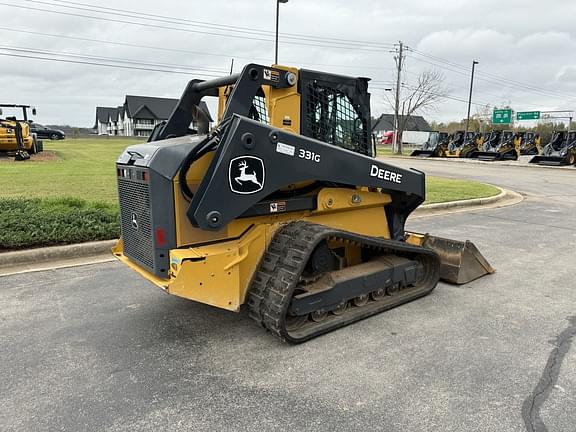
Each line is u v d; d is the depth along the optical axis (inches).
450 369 124.0
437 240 204.7
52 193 394.6
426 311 165.0
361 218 175.6
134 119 3053.6
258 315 138.6
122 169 149.8
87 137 2380.7
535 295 182.7
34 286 187.3
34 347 135.9
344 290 152.2
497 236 294.0
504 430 98.6
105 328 149.5
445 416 103.3
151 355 131.7
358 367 125.0
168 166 130.3
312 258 148.9
